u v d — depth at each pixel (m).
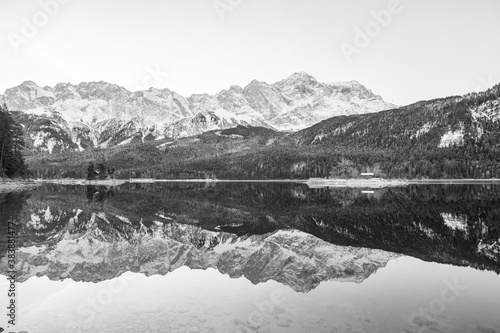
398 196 78.25
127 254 24.89
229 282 17.70
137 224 39.47
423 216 42.75
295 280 18.02
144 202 68.06
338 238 29.98
